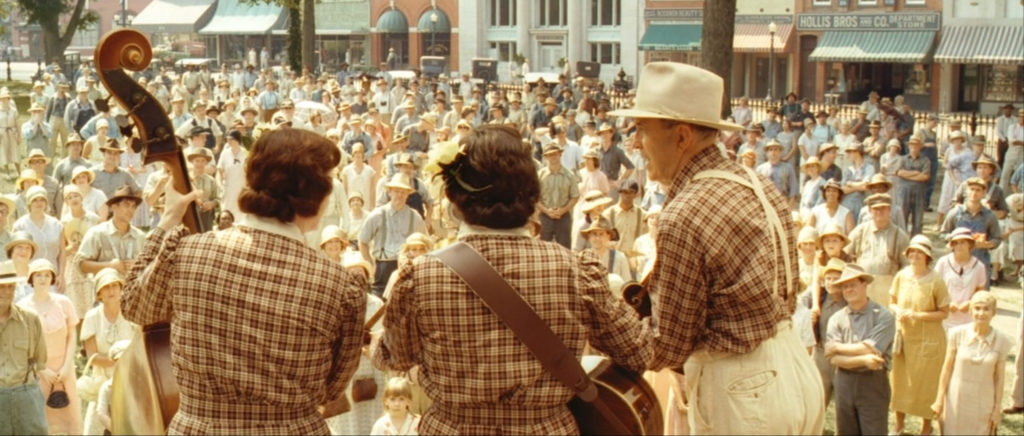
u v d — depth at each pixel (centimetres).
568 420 420
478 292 401
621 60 7206
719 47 2823
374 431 952
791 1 6338
